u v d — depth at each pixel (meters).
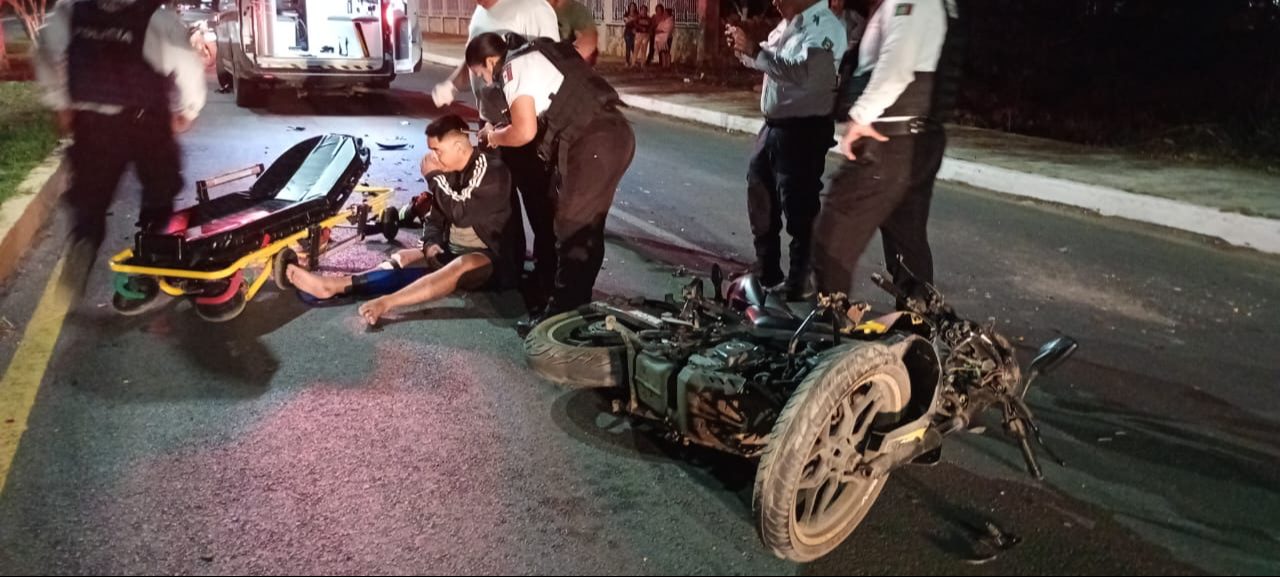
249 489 3.42
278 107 13.47
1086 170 9.34
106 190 5.86
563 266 4.70
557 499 3.42
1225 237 7.41
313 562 3.03
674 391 3.38
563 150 4.55
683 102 14.41
